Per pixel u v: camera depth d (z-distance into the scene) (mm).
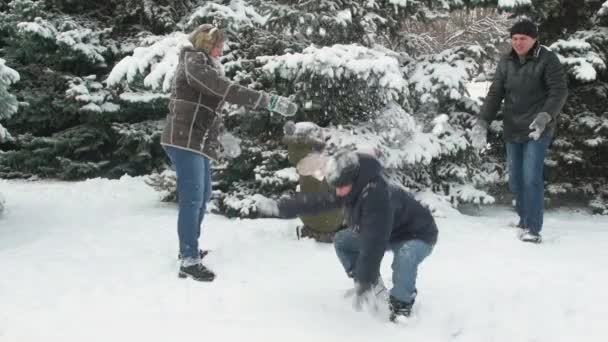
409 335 3275
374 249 3150
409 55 7285
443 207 6285
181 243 4121
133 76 5922
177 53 5875
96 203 6992
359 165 3148
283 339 3207
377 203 3133
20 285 3951
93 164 9133
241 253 4695
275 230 5441
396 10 6551
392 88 5660
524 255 4750
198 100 4047
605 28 7141
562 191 7098
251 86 6266
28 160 9352
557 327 3375
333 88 5938
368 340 3209
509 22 7684
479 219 6195
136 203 6988
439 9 6961
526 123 5273
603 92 7137
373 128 6164
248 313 3533
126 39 9492
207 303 3676
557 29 7559
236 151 4832
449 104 6879
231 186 6562
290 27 6246
